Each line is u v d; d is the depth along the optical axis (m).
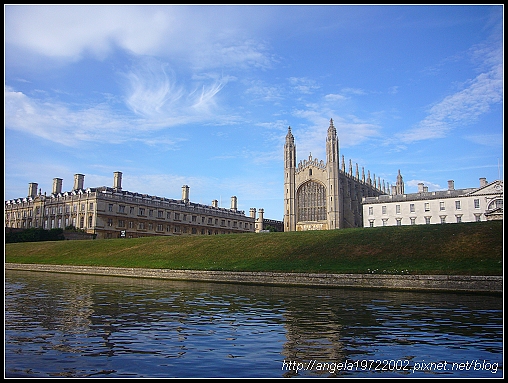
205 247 56.62
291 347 13.24
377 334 15.06
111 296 26.67
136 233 109.25
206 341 14.03
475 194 100.69
